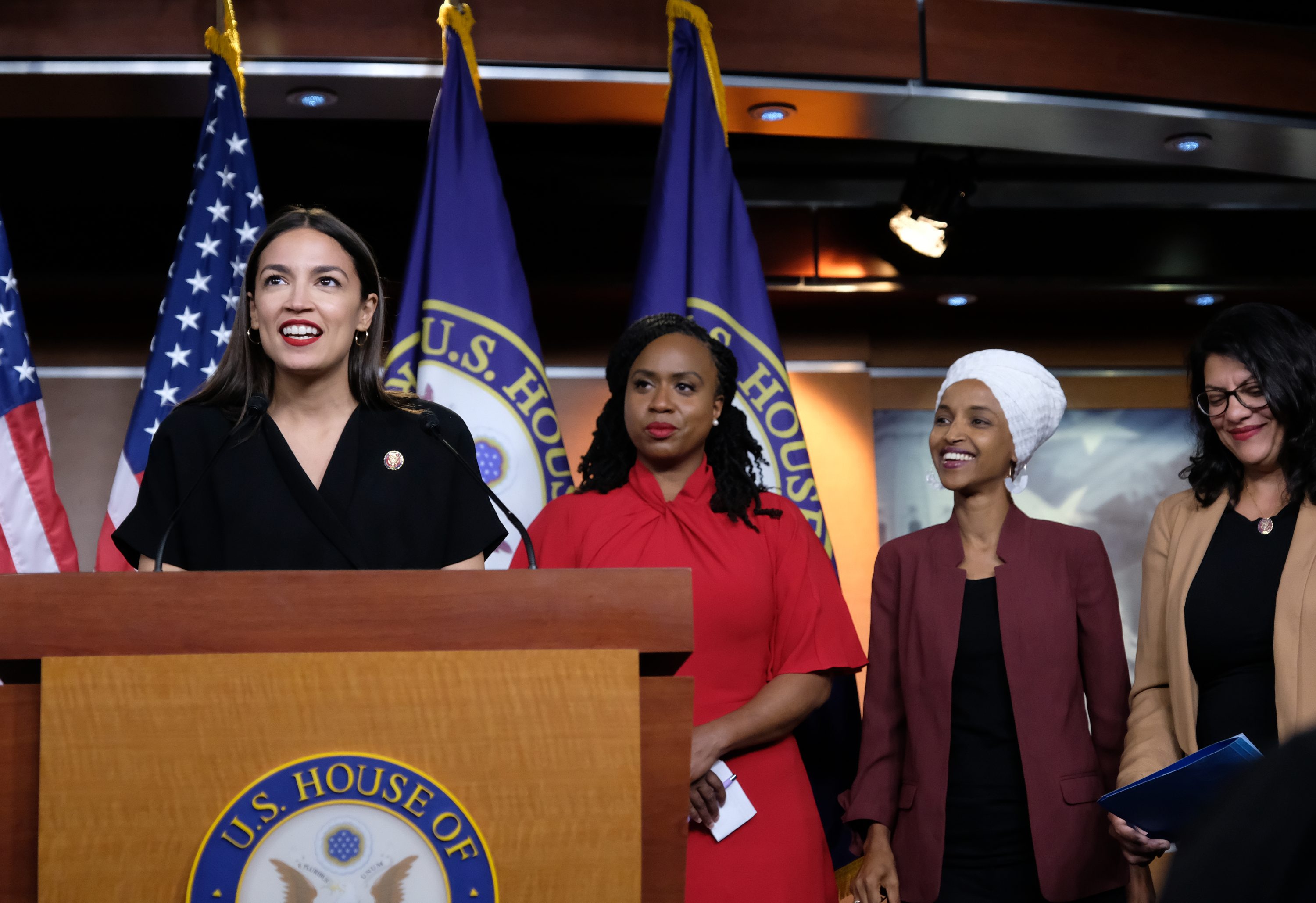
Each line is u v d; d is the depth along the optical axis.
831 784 2.71
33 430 3.00
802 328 5.20
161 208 4.61
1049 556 2.47
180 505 1.59
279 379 1.84
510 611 1.21
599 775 1.16
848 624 2.31
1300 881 0.53
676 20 3.41
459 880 1.13
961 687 2.42
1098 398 5.33
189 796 1.11
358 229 4.71
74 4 3.46
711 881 2.03
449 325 3.07
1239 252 5.05
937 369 5.29
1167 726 2.27
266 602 1.18
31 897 1.12
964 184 4.52
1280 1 3.95
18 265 4.52
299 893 1.11
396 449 1.83
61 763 1.11
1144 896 2.27
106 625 1.16
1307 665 2.02
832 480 5.09
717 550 2.26
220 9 3.35
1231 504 2.26
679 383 2.37
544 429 3.08
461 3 3.34
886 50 3.73
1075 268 4.99
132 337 4.83
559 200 4.86
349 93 3.63
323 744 1.13
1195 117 3.90
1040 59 3.80
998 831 2.31
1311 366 2.15
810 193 5.04
